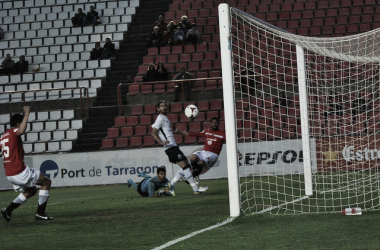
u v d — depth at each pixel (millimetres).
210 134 20766
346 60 18125
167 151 19234
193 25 41188
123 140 33812
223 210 14062
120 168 29312
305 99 17281
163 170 19578
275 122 32906
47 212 16141
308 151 17281
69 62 41281
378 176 23750
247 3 44281
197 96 36656
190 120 34250
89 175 29578
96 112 36531
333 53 17109
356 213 12109
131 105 36125
